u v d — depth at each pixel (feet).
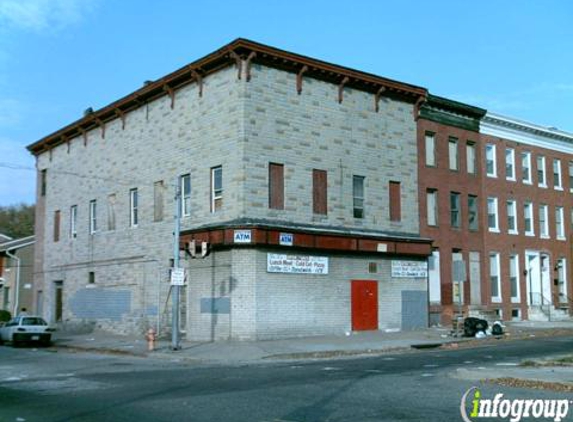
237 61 92.27
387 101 110.32
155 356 76.74
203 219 97.04
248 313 88.28
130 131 117.29
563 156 148.36
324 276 96.68
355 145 104.42
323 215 98.68
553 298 138.92
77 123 130.41
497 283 127.24
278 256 91.56
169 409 37.11
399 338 92.27
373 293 102.53
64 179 138.00
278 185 94.32
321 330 95.04
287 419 33.55
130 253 114.42
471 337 94.73
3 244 166.91
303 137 97.71
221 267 91.76
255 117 92.68
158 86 107.04
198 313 94.58
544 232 141.08
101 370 61.31
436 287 114.21
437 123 118.83
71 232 134.62
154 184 109.70
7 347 101.91
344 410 36.04
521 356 68.64
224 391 44.27
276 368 60.85
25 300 159.63
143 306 110.01
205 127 98.43
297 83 97.81
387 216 107.65
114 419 34.30
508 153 134.62
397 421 32.78
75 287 130.31
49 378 54.49
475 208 124.67
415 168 113.29
